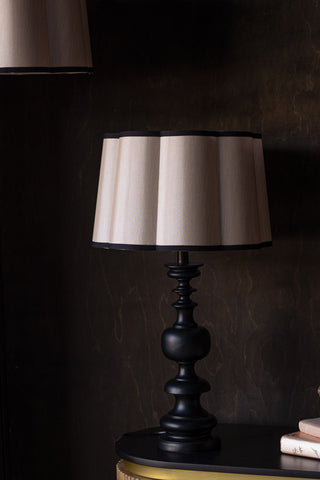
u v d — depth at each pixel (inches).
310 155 87.9
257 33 88.7
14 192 96.7
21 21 76.4
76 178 95.0
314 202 88.1
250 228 75.5
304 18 87.2
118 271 94.4
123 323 94.7
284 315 89.7
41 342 97.2
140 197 74.8
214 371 92.0
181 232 73.2
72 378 96.7
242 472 74.0
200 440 78.9
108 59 93.0
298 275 89.0
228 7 89.4
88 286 95.4
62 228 95.7
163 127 92.0
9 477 98.7
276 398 90.3
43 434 98.0
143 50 92.0
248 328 90.8
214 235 73.9
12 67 76.7
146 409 94.5
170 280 92.8
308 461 75.5
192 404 79.8
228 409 91.7
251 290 90.5
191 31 90.6
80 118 94.3
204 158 73.7
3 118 96.2
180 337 78.9
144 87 92.3
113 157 79.7
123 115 93.0
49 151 95.4
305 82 87.6
